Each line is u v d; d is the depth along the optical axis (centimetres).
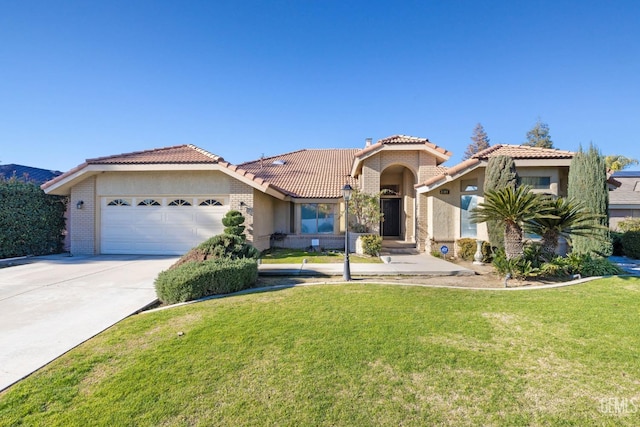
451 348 498
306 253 1688
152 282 966
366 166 1822
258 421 328
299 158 2667
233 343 515
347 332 560
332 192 1975
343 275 1051
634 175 2895
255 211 1631
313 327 583
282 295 813
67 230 1795
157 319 638
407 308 699
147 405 355
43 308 719
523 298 787
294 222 2003
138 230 1625
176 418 333
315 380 405
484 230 1488
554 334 556
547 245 1080
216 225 1606
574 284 955
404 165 1861
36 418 335
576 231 1175
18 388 393
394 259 1441
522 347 504
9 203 1480
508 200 972
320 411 344
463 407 352
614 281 983
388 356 470
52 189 1570
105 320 641
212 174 1603
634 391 382
